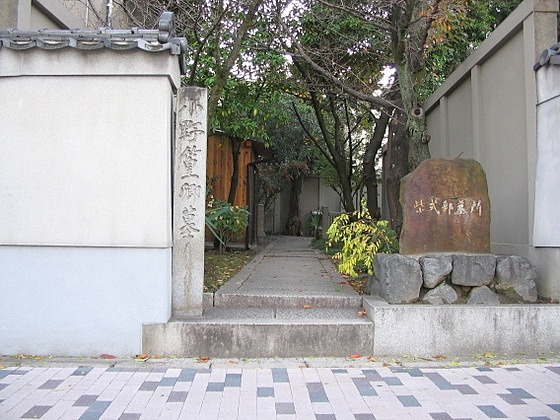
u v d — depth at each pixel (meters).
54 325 4.93
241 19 8.32
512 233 6.64
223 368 4.70
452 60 12.09
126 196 4.98
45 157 4.96
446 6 6.61
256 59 10.17
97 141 4.99
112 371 4.54
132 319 4.98
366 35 10.53
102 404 3.82
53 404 3.80
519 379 4.45
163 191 5.00
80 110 5.00
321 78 11.44
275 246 14.27
